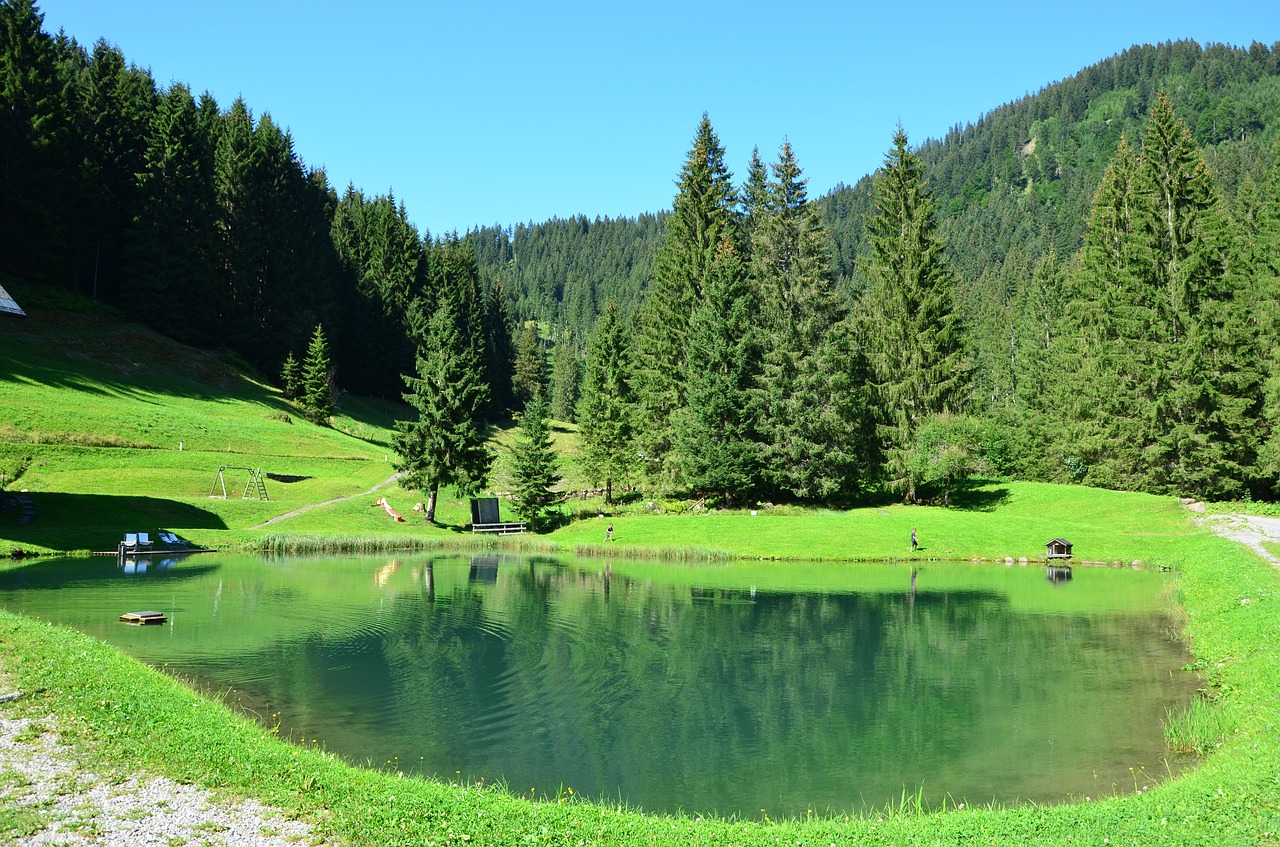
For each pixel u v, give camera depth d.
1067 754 15.27
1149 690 19.45
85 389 65.94
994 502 59.91
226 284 91.00
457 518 60.91
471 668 21.31
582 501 67.62
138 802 9.55
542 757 15.16
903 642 25.12
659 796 13.43
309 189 108.50
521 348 140.00
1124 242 66.38
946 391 58.94
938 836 9.70
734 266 60.91
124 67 97.94
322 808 9.66
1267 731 13.72
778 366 57.25
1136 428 57.50
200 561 40.69
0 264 75.50
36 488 49.34
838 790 13.72
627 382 68.62
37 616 25.30
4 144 73.25
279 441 70.06
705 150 67.50
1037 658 22.94
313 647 22.94
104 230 84.44
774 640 25.34
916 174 61.94
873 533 49.88
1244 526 46.66
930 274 60.00
